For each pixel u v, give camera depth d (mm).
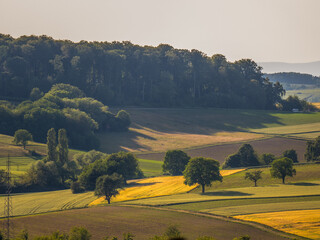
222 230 172500
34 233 176625
